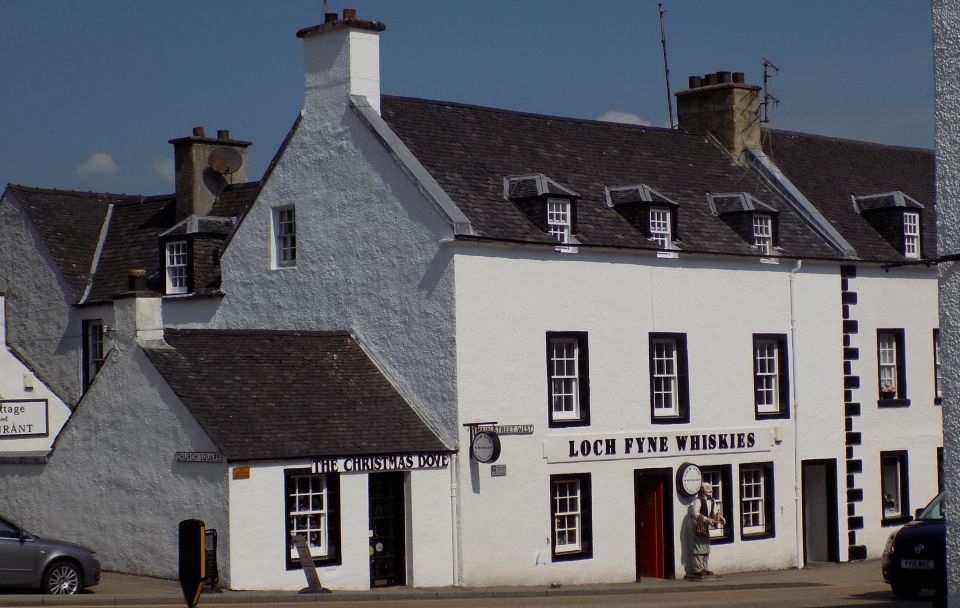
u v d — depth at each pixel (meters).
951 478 16.38
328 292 34.88
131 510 30.73
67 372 41.88
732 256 37.53
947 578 16.38
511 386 32.97
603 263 34.97
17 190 43.75
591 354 34.56
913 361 42.47
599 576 34.31
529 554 33.06
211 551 28.14
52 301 42.44
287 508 29.44
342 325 34.50
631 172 38.62
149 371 30.53
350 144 34.50
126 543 30.83
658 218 36.47
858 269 41.06
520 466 33.00
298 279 35.59
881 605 26.14
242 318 36.94
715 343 37.31
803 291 39.56
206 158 42.53
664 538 35.75
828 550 39.75
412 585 31.28
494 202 33.97
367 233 34.03
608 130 40.03
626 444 35.03
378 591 30.00
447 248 32.22
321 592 28.38
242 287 37.00
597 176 37.50
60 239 43.16
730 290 37.78
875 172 46.09
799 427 39.03
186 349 31.28
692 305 36.84
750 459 37.78
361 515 30.61
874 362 41.31
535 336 33.47
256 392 30.88
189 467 29.48
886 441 41.41
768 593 30.36
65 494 32.31
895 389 42.03
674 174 39.81
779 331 38.88
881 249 42.06
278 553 29.22
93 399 31.86
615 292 35.16
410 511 31.39
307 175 35.53
